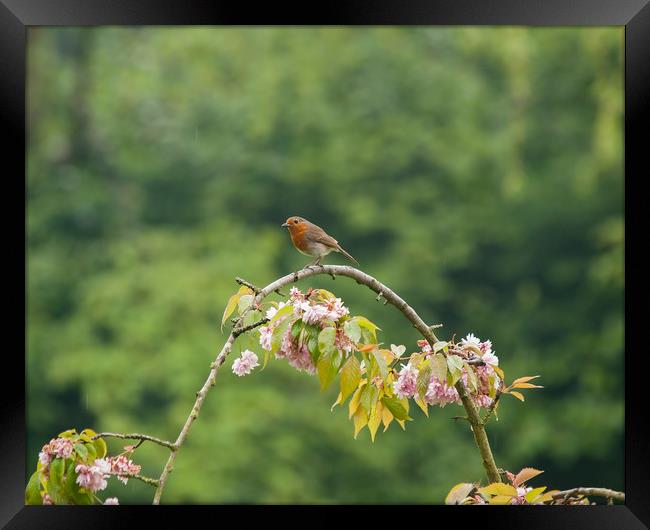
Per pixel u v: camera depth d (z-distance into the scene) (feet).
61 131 75.15
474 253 72.38
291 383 60.34
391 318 65.98
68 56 77.61
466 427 62.08
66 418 62.80
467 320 70.23
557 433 63.98
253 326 12.73
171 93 76.89
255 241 67.31
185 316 60.85
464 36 72.49
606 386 64.75
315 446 59.11
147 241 66.64
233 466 55.06
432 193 71.46
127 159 74.28
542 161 74.64
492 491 13.07
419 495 60.34
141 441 12.40
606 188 70.85
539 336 69.82
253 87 74.90
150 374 58.34
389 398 13.52
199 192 73.61
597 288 67.67
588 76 73.61
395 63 75.41
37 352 63.31
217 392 57.93
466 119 74.38
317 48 76.07
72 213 70.74
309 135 73.56
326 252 25.88
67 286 67.10
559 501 13.92
